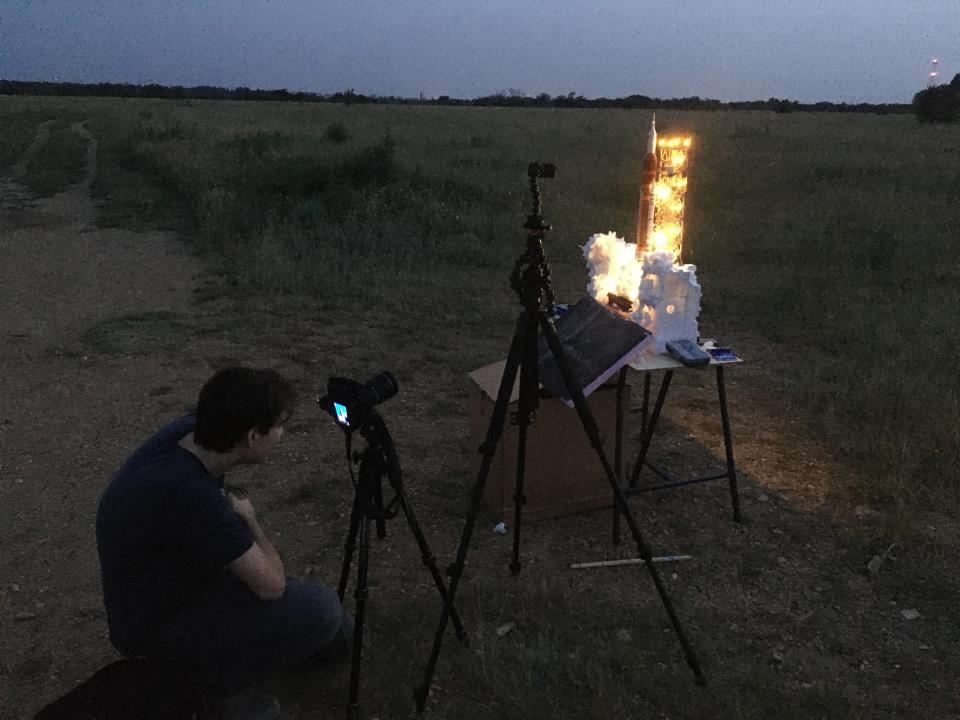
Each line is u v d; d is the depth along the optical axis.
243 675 2.60
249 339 6.90
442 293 8.43
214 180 14.70
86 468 4.60
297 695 2.86
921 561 3.73
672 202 4.00
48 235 12.00
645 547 2.89
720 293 8.55
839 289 8.36
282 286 8.50
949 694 2.92
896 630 3.29
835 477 4.55
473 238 10.82
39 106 53.28
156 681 2.23
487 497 4.15
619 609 3.38
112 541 2.29
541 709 2.75
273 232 10.68
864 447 4.81
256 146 19.88
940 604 3.45
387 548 3.83
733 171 16.84
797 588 3.57
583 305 3.76
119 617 2.37
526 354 3.10
